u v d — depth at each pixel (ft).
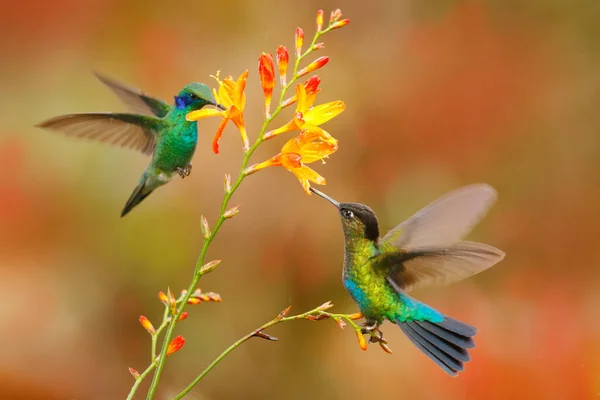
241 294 39.50
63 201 39.22
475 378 35.32
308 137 16.28
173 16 44.45
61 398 36.88
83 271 39.01
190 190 39.27
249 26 45.24
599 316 38.55
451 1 45.19
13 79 42.83
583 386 34.55
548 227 43.29
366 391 38.09
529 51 43.93
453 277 19.25
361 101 42.45
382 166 41.65
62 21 43.24
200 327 38.99
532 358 35.47
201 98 22.27
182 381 38.24
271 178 39.91
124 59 43.37
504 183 43.39
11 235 38.70
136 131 22.71
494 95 42.91
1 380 36.37
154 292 39.06
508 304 39.11
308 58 44.21
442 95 42.42
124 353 38.40
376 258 19.48
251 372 38.88
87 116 21.84
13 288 38.27
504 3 44.52
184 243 39.09
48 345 37.83
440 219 19.16
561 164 43.80
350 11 45.75
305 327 39.96
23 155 39.73
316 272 39.81
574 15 44.55
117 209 39.42
